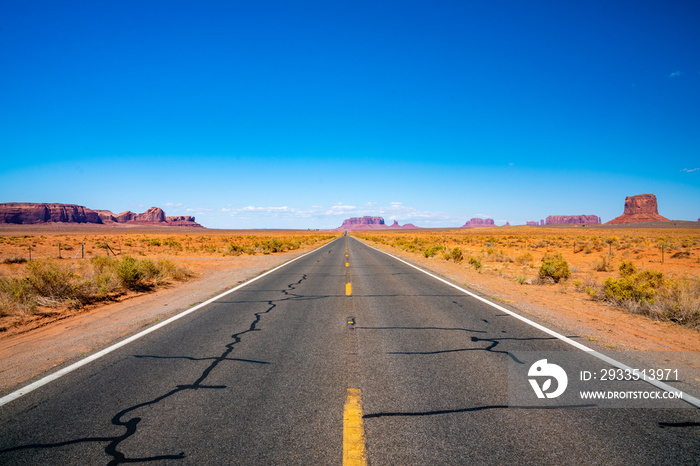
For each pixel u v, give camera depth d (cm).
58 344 534
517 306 794
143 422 301
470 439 272
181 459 250
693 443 268
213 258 2375
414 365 431
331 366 429
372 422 297
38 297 802
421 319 670
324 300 870
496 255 2297
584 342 524
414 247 3422
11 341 568
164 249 3562
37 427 295
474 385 372
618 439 273
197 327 621
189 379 392
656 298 754
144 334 579
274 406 327
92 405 333
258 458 250
